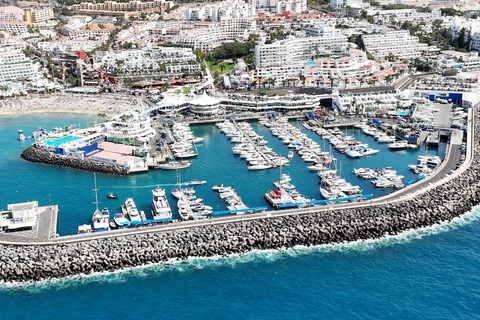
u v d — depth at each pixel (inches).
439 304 7765.8
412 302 7815.0
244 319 7504.9
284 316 7559.1
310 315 7568.9
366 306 7741.1
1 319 7529.5
